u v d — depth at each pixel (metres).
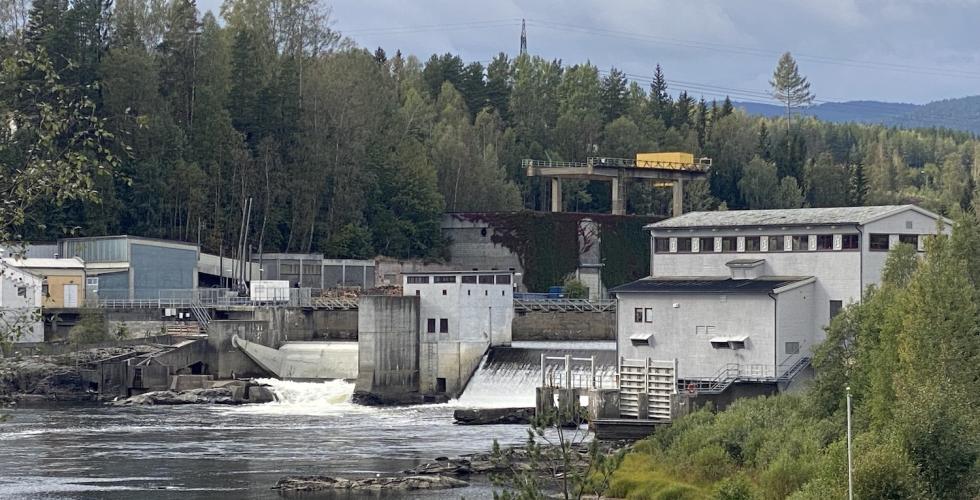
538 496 148.88
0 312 136.88
